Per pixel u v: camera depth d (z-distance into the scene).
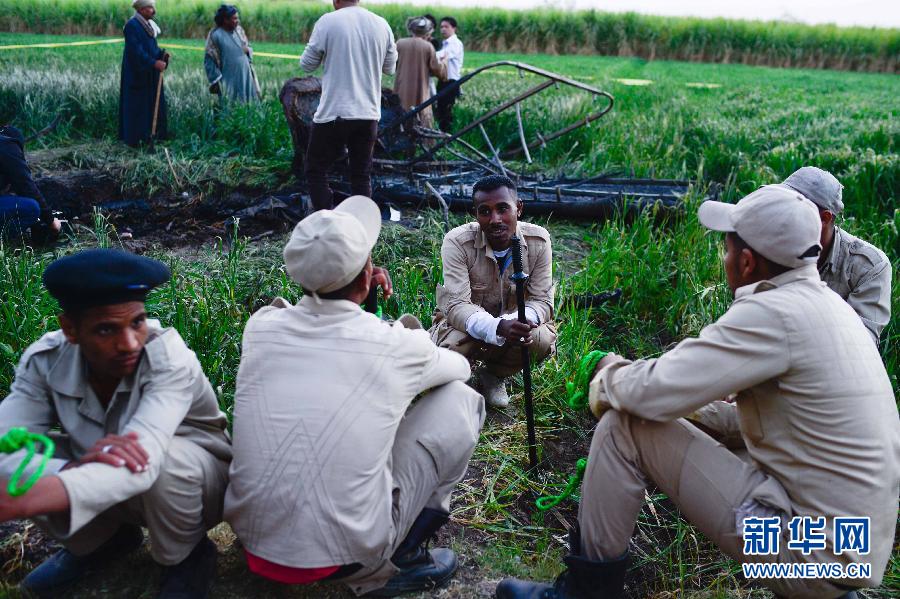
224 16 9.64
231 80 9.83
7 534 2.88
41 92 9.54
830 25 33.72
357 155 6.19
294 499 2.19
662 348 4.78
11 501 1.85
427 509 2.62
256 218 6.53
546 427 3.92
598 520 2.54
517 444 3.74
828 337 2.19
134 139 8.48
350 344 2.30
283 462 2.20
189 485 2.31
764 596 2.90
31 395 2.28
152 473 2.09
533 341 3.78
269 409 2.26
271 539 2.22
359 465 2.24
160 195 7.10
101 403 2.33
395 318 4.56
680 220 6.09
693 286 4.96
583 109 10.54
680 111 12.43
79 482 1.94
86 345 2.11
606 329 4.98
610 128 9.99
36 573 2.56
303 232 2.30
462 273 3.73
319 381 2.26
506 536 3.14
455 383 2.67
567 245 6.21
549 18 31.53
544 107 10.44
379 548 2.33
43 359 2.29
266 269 5.18
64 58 14.36
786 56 32.94
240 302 4.71
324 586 2.66
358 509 2.24
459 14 31.47
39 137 8.77
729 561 3.10
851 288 3.46
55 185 6.97
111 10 26.16
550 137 7.81
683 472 2.41
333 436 2.21
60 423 2.38
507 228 3.64
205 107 9.27
